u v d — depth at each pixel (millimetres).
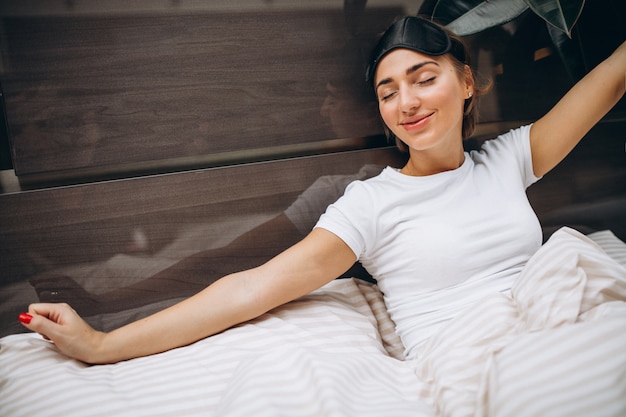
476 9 1171
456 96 985
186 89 1052
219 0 1057
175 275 1079
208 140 1077
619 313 694
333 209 1006
